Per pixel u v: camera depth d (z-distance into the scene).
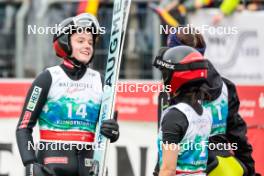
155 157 16.02
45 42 19.05
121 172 16.19
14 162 16.28
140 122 16.06
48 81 11.22
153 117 15.99
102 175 11.15
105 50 18.97
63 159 11.22
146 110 16.02
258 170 15.42
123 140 16.16
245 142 12.30
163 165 9.98
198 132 10.24
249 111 15.83
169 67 10.27
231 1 18.20
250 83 15.91
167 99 11.16
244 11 18.34
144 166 16.09
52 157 11.22
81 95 11.35
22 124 11.22
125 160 16.16
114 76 11.37
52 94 11.25
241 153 12.39
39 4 19.11
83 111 11.34
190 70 10.19
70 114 11.29
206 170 11.47
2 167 16.33
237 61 18.39
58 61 19.06
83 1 18.73
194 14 18.30
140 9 19.09
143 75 19.09
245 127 12.34
